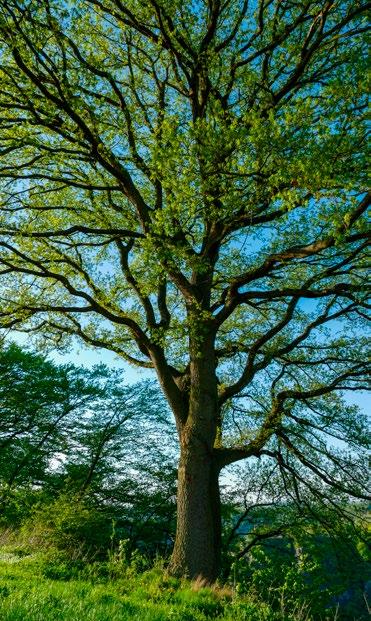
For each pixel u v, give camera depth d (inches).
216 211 378.0
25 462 1051.9
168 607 280.1
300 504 695.7
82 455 1055.0
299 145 304.8
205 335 506.0
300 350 640.4
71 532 565.9
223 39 505.7
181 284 496.7
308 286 482.3
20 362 1107.3
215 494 494.3
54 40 444.8
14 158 530.0
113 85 464.1
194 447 485.1
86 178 523.5
